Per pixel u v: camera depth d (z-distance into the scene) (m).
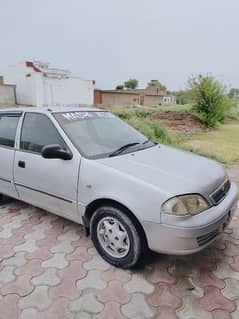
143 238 2.16
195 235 1.95
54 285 2.15
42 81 22.78
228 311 1.90
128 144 2.90
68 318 1.84
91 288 2.12
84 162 2.41
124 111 14.52
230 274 2.29
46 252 2.60
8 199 3.93
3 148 3.22
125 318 1.84
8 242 2.77
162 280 2.21
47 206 2.84
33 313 1.88
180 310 1.91
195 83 15.61
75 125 2.85
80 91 25.97
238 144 9.35
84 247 2.68
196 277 2.25
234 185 2.72
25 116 3.10
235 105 18.47
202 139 10.56
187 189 2.03
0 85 22.66
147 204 2.02
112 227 2.32
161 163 2.43
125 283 2.17
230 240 2.81
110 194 2.19
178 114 16.33
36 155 2.83
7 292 2.07
